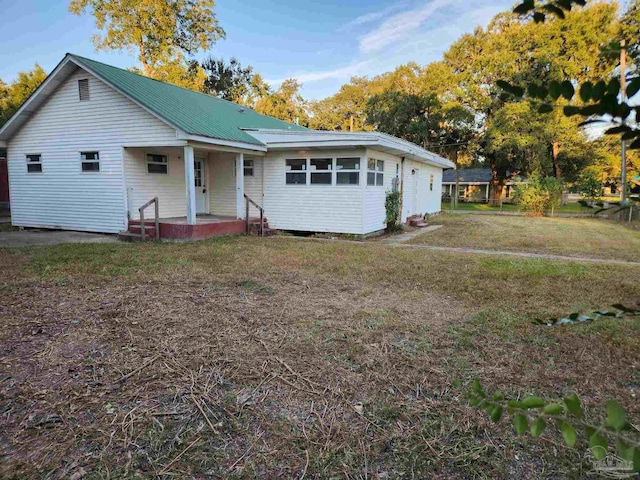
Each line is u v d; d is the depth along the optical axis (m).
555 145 26.69
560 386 2.94
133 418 2.53
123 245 9.08
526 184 21.34
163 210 11.78
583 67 21.34
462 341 3.71
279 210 12.20
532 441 2.34
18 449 2.24
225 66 31.22
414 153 13.33
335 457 2.22
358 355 3.43
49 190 11.80
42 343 3.59
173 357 3.36
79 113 10.93
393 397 2.80
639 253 9.00
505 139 25.08
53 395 2.77
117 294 5.12
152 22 25.19
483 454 2.23
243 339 3.74
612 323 4.10
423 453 2.25
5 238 10.30
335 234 11.50
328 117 40.44
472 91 26.50
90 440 2.32
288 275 6.31
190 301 4.87
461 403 2.72
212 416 2.57
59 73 10.62
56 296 5.00
